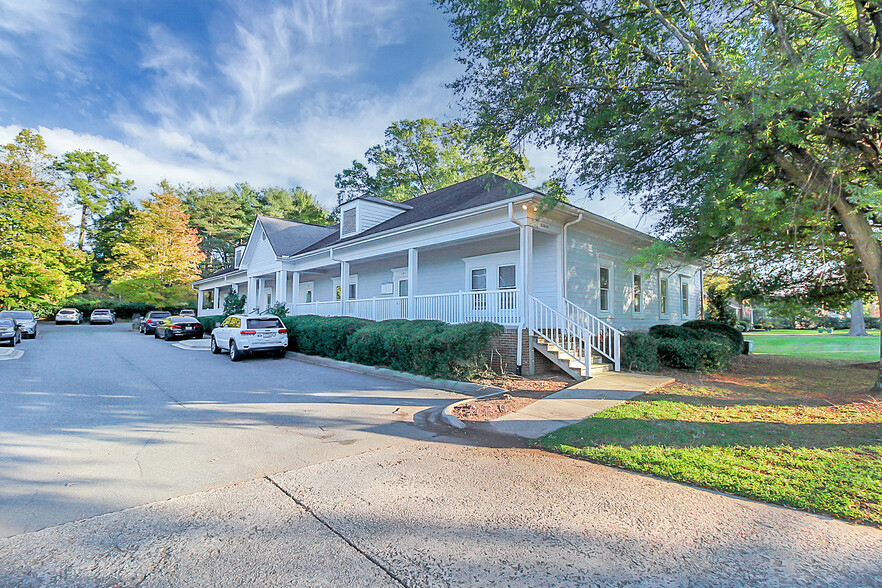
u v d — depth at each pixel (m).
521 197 9.87
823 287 12.23
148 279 34.78
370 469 4.38
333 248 16.48
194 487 3.92
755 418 5.96
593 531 3.02
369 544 2.89
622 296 14.52
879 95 5.80
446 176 34.75
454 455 4.82
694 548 2.77
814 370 11.34
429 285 16.00
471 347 9.38
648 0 7.21
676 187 8.34
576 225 12.34
